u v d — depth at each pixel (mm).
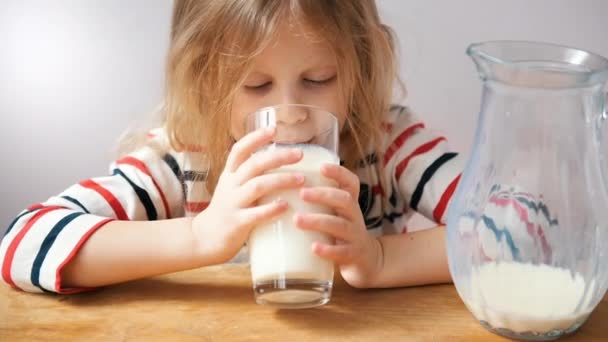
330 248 742
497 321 702
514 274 695
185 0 1020
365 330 716
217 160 1040
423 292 805
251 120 788
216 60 983
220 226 790
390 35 1095
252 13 910
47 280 787
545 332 695
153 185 1045
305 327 721
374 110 1066
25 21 1417
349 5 986
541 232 693
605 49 1444
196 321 733
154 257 806
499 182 698
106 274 805
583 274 686
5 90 1442
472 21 1426
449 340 700
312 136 771
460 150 1478
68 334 708
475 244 703
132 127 1312
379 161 1099
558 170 688
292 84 933
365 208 1108
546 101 682
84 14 1417
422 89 1453
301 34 913
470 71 1444
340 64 950
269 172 771
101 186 996
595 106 678
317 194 753
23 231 830
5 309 761
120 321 733
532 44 716
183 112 1047
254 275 757
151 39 1421
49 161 1479
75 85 1443
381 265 817
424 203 1050
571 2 1425
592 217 685
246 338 701
